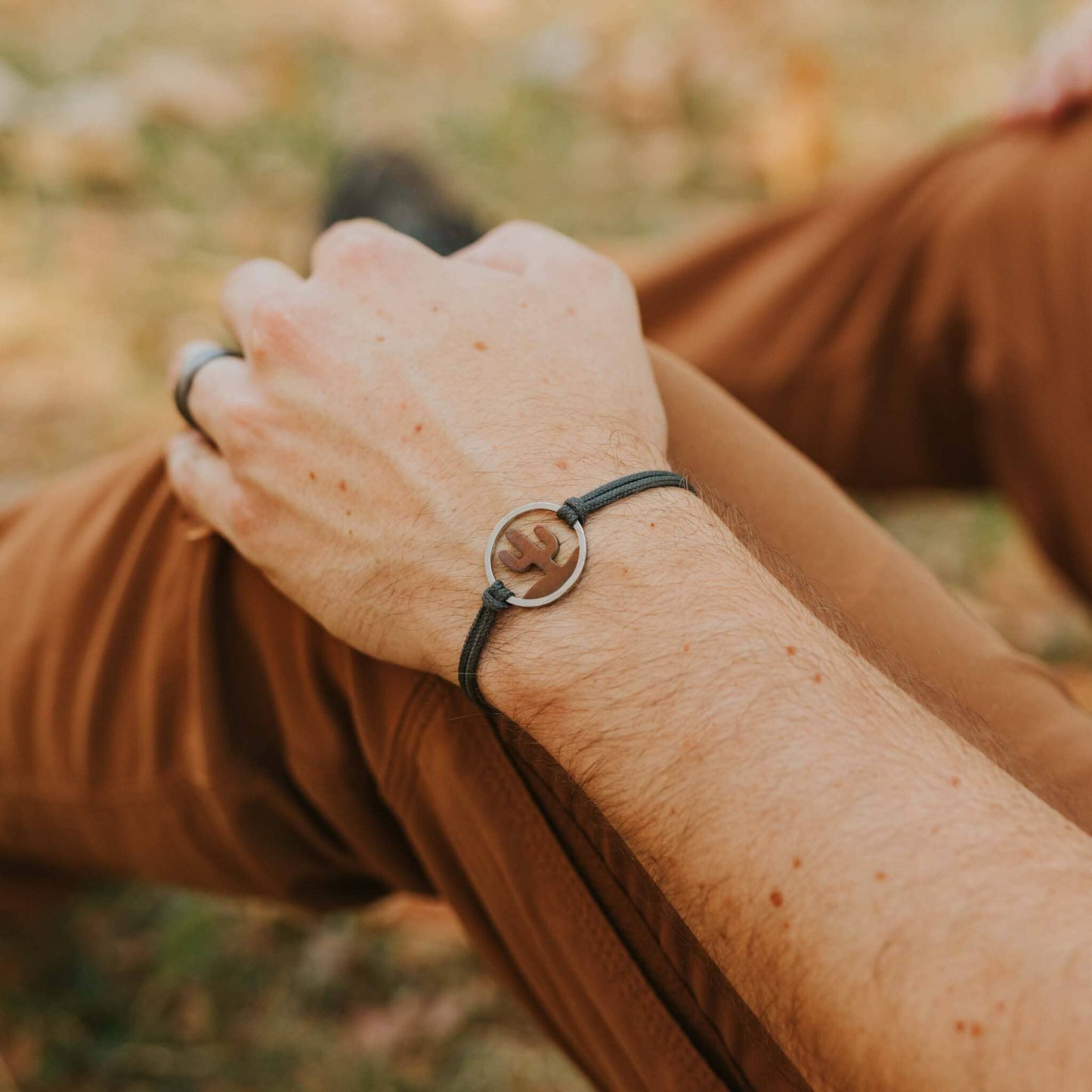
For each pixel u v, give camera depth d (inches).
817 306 30.0
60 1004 27.5
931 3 86.7
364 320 18.2
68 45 62.7
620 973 17.3
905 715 16.5
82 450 41.1
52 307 46.7
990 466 31.2
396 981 28.6
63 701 20.0
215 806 19.4
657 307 30.9
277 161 58.6
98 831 20.9
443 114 66.4
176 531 19.5
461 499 17.4
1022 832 15.8
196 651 19.0
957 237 28.8
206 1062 26.9
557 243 19.5
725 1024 16.9
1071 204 26.7
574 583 16.9
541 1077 26.8
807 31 82.0
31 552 20.8
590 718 16.6
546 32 77.7
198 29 68.2
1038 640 39.9
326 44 70.7
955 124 72.1
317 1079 26.8
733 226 31.3
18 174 52.5
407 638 17.5
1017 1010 15.1
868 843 15.7
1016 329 27.9
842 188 30.6
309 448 17.9
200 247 51.8
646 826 16.3
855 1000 15.5
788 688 16.4
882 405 30.6
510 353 18.1
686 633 16.6
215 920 29.2
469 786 17.8
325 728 18.8
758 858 15.9
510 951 18.8
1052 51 28.6
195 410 18.6
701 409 19.3
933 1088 15.1
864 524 19.3
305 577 17.9
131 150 55.2
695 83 71.8
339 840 20.2
